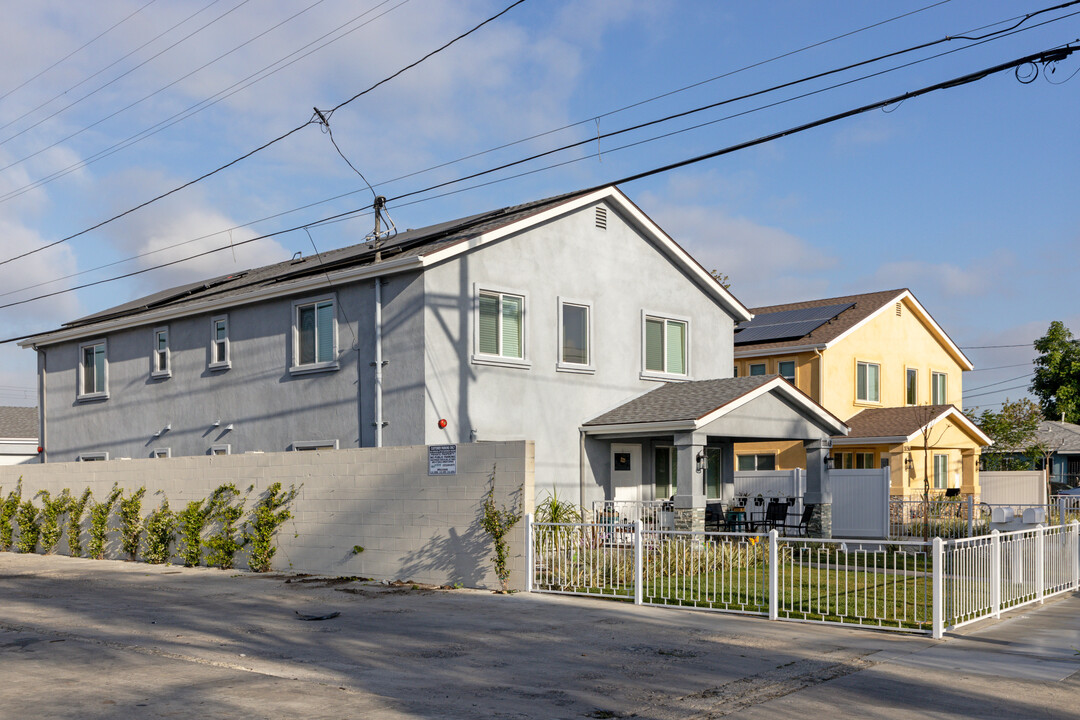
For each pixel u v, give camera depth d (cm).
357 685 868
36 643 1080
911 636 1137
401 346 1973
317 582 1673
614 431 2109
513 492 1532
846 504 2588
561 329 2172
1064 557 1551
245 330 2369
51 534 2322
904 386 3706
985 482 3272
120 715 747
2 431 4516
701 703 820
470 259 2011
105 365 2817
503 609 1341
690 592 1462
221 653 1022
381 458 1702
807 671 946
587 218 2252
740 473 2814
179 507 2048
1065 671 951
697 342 2498
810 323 3522
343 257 2484
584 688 870
